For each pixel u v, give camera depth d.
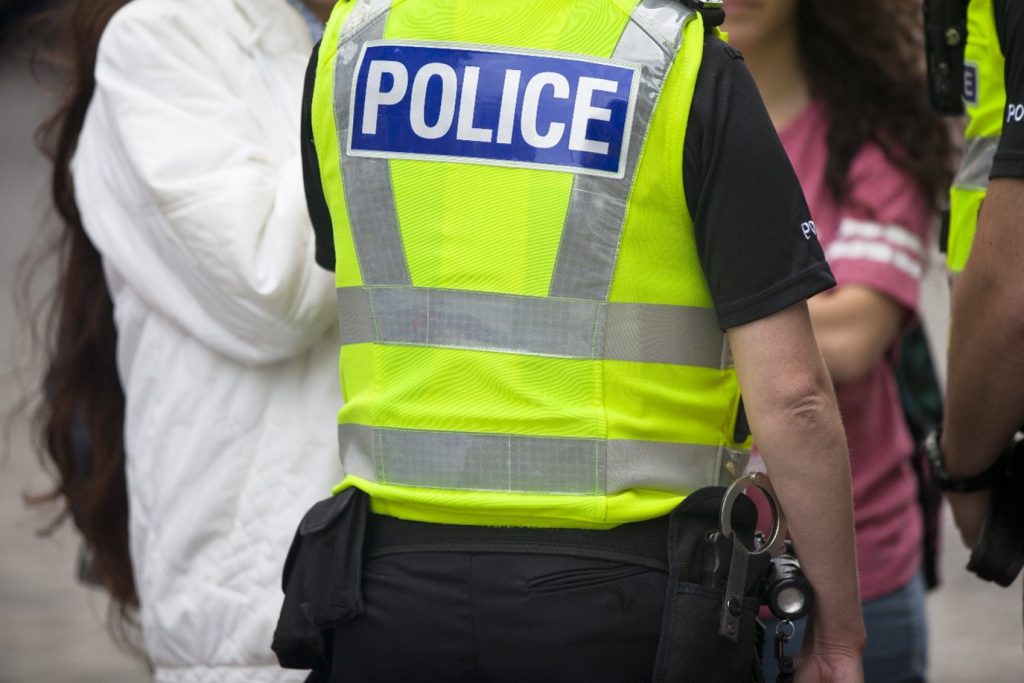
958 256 6.08
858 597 5.11
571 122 4.89
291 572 5.44
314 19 6.63
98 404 7.02
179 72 6.11
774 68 7.26
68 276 6.96
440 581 4.98
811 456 4.86
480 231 4.98
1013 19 5.23
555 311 4.93
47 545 15.24
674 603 4.87
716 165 4.80
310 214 5.66
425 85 5.05
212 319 6.08
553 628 4.88
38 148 7.04
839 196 7.09
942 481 6.20
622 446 4.93
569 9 4.98
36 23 7.04
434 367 5.04
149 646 6.43
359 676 5.12
